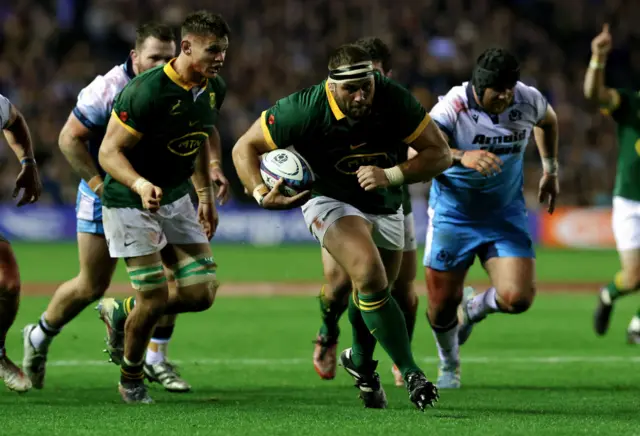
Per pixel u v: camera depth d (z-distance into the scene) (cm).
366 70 2077
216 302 5156
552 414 2177
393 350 2144
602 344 3731
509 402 2428
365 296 2138
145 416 2109
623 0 11200
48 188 8906
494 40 10356
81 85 9394
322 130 2166
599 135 9819
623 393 2616
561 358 3372
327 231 2188
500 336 3944
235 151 2238
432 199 2850
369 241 2158
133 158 2362
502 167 2755
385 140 2202
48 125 8994
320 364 2886
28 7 10019
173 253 2467
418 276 6488
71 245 8619
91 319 4322
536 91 2756
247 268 7050
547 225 9225
